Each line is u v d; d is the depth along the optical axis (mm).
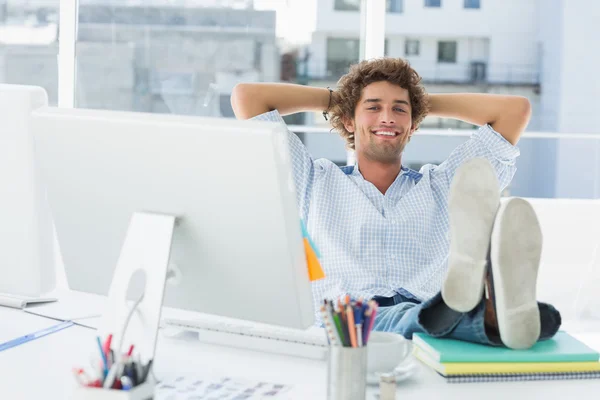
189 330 1223
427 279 1790
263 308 1010
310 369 1063
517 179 19969
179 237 1021
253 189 938
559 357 1036
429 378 1022
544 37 19312
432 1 19469
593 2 18906
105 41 15297
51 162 1085
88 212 1089
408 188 1889
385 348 993
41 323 1289
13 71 14023
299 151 1889
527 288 1039
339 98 2012
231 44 15977
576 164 19609
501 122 2033
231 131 928
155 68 15508
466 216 1044
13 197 1266
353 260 1772
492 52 19516
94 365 855
